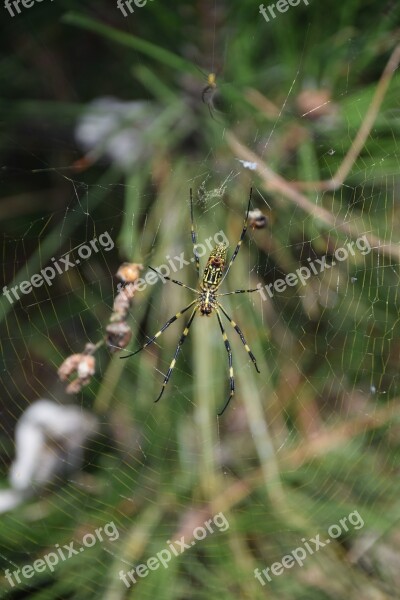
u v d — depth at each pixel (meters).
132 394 0.59
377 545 0.56
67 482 0.58
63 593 0.54
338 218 0.58
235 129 0.60
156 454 0.58
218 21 0.60
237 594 0.55
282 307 0.60
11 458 0.60
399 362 0.60
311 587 0.55
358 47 0.58
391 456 0.58
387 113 0.57
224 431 0.59
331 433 0.58
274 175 0.58
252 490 0.57
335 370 0.60
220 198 0.59
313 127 0.58
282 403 0.59
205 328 0.59
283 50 0.59
